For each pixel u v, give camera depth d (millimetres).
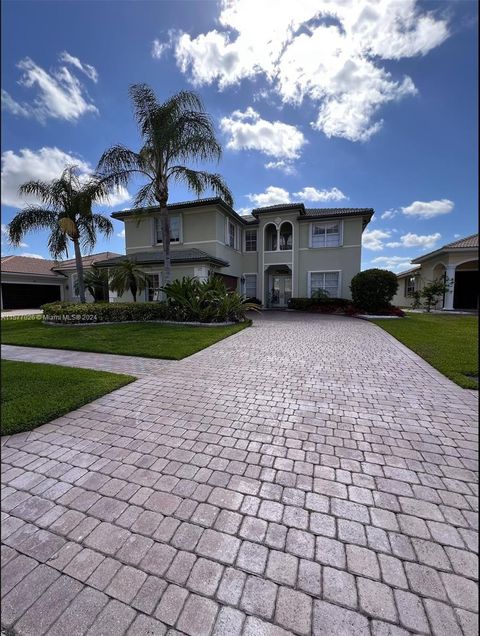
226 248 19156
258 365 6129
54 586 1655
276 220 20391
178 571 1730
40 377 5145
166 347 7629
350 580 1666
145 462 2799
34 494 2387
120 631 1435
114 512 2189
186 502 2279
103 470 2688
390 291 15484
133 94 11695
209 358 6738
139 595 1602
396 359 6578
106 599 1585
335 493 2359
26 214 14312
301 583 1650
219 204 17453
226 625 1453
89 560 1810
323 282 20031
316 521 2084
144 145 12227
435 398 4301
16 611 1532
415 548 1861
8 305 24047
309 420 3625
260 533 1986
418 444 3068
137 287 15953
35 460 2852
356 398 4324
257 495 2342
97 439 3223
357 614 1495
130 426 3512
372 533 1979
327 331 10641
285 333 10203
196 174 12461
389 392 4547
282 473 2617
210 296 12055
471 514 2133
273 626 1447
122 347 7695
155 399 4328
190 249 17984
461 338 8641
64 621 1485
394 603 1541
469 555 1808
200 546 1894
